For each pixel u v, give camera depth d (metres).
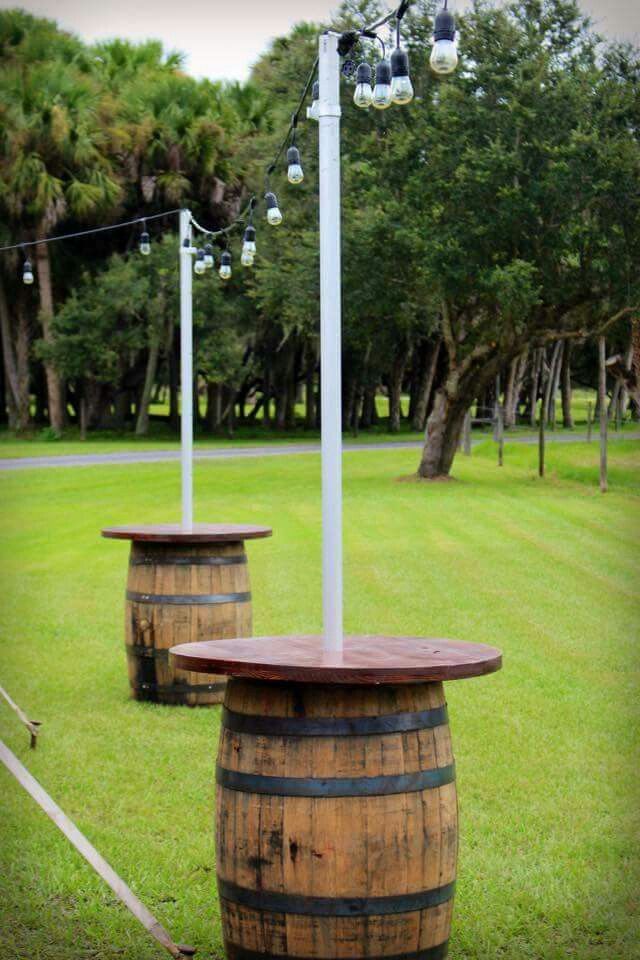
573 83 24.95
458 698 9.46
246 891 4.38
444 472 28.31
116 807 6.81
